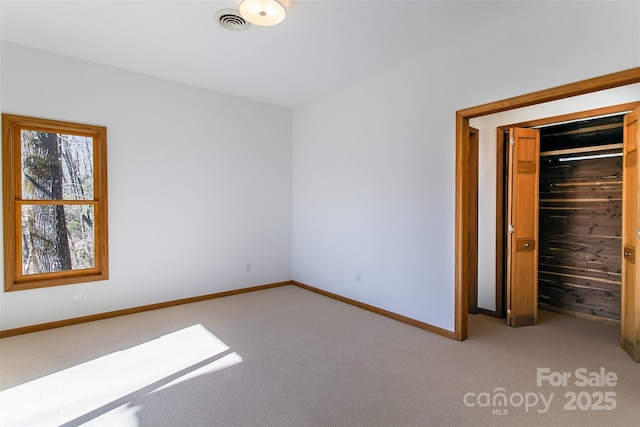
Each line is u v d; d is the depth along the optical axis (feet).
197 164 13.88
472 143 13.00
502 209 12.46
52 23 8.97
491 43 9.05
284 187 16.84
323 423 6.24
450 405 6.78
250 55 10.85
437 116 10.46
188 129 13.60
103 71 11.64
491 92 9.09
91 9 8.27
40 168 10.81
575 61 7.59
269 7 7.74
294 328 11.01
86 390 7.31
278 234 16.66
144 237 12.64
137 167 12.42
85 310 11.47
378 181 12.51
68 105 11.03
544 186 13.56
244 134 15.28
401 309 11.72
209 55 10.87
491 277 12.73
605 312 11.98
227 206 14.82
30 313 10.53
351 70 12.09
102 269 11.76
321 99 15.12
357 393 7.20
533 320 11.60
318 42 9.95
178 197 13.42
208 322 11.51
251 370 8.20
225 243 14.80
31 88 10.43
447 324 10.35
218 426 6.16
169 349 9.36
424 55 10.77
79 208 11.47
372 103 12.68
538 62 8.17
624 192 9.54
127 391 7.28
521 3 7.95
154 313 12.43
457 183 9.95
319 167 15.35
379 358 8.85
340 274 14.29
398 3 7.93
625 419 6.37
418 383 7.61
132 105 12.25
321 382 7.64
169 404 6.82
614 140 11.85
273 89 14.15
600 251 12.17
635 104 10.32
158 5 8.09
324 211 15.12
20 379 7.76
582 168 12.60
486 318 12.44
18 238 10.46
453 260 10.14
